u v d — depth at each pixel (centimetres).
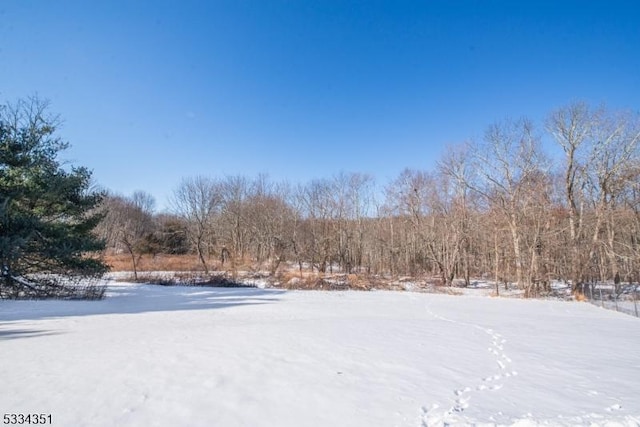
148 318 1179
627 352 782
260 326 1034
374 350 766
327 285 2739
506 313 1526
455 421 427
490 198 2791
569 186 2678
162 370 602
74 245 1700
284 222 4206
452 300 2078
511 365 670
